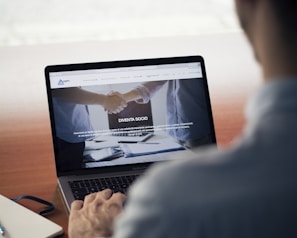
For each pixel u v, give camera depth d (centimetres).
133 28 203
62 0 210
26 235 90
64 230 94
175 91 112
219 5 217
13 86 145
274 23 42
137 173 106
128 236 42
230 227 39
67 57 161
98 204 92
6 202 100
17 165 114
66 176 105
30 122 129
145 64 113
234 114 134
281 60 42
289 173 39
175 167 42
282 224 39
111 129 108
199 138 112
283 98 40
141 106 110
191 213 39
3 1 205
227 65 160
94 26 200
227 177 40
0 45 167
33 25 198
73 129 107
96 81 110
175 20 210
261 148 40
